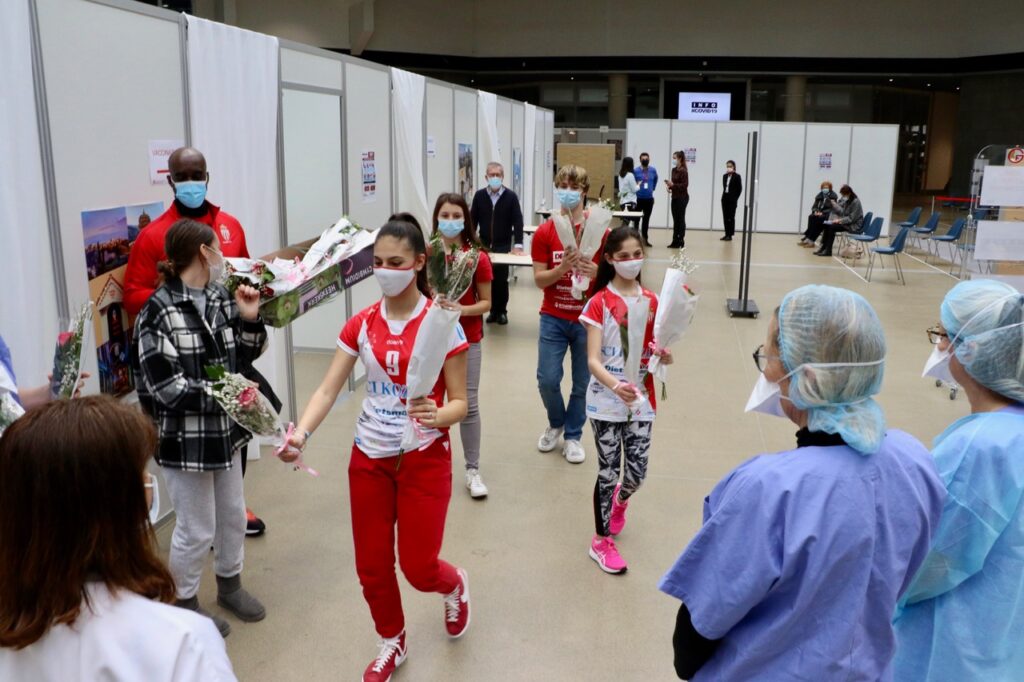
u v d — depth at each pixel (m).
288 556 3.75
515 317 9.11
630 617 3.30
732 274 12.66
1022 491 1.76
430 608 3.36
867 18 21.58
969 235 12.27
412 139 7.21
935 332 2.16
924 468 1.57
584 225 4.46
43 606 1.06
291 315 3.08
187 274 2.81
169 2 16.41
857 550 1.43
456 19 22.25
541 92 25.48
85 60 3.28
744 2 21.86
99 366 3.43
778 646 1.49
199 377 2.79
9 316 2.93
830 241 14.99
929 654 1.88
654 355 3.42
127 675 1.05
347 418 5.65
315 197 5.98
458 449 5.14
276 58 4.80
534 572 3.64
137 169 3.65
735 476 1.54
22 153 2.97
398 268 2.55
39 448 1.07
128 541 1.12
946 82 24.67
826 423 1.51
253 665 2.95
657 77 24.41
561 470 4.79
